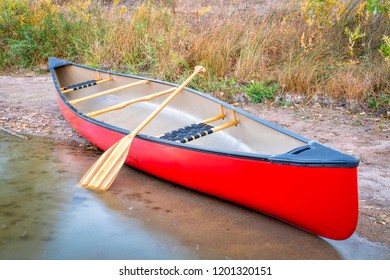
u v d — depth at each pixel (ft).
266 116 23.09
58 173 16.26
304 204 11.93
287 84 25.86
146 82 21.65
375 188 15.37
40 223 12.59
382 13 28.32
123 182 15.71
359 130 21.30
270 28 29.68
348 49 28.04
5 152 18.31
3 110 23.63
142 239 11.90
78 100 20.51
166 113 20.75
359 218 13.41
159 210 13.56
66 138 20.39
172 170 14.97
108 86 23.84
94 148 19.31
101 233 12.16
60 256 11.02
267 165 12.30
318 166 11.41
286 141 14.58
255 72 27.45
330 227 11.79
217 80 27.20
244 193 13.16
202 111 19.15
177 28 31.71
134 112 21.89
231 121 17.20
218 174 13.58
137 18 33.65
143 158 15.90
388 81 24.71
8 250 11.23
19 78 30.91
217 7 35.78
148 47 29.76
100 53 31.45
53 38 34.24
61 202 13.93
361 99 24.50
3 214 13.07
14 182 15.35
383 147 19.19
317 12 29.04
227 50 28.30
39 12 36.99
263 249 11.57
